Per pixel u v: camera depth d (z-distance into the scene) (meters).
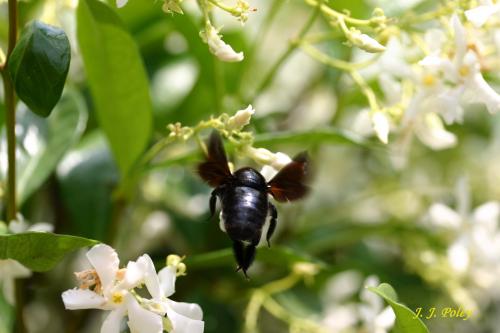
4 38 0.49
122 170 0.42
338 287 0.51
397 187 0.52
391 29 0.40
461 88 0.40
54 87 0.35
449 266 0.46
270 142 0.41
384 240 0.51
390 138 0.47
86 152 0.46
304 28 0.42
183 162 0.41
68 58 0.35
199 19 0.44
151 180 0.49
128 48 0.40
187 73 0.49
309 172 0.36
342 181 0.58
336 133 0.41
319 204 0.55
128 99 0.41
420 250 0.47
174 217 0.48
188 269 0.46
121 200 0.42
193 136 0.40
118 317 0.36
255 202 0.35
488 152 0.59
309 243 0.49
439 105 0.40
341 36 0.43
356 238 0.49
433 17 0.40
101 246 0.36
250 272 0.47
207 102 0.48
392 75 0.43
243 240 0.34
